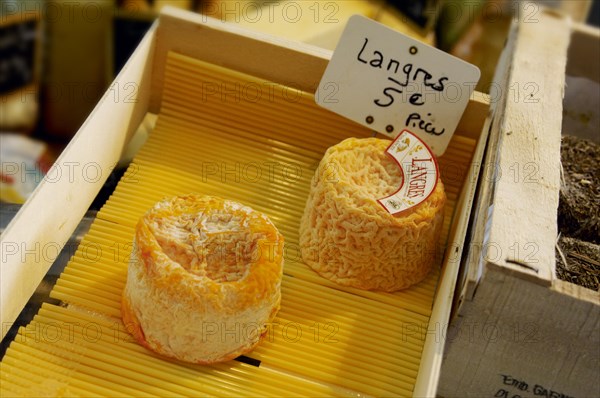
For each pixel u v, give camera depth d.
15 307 0.34
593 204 0.39
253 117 0.44
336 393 0.34
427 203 0.37
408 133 0.39
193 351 0.33
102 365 0.33
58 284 0.36
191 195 0.36
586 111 0.50
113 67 0.59
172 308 0.32
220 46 0.43
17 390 0.32
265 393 0.33
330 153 0.38
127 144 0.44
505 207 0.33
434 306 0.37
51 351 0.34
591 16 0.59
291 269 0.38
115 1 0.56
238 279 0.33
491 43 0.57
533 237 0.32
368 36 0.40
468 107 0.42
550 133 0.37
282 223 0.41
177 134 0.44
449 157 0.43
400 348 0.36
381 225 0.36
